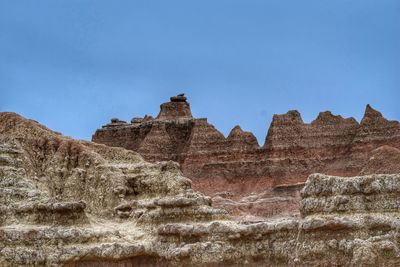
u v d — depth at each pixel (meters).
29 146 98.62
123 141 155.00
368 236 71.19
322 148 136.25
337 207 73.25
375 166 106.88
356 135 132.75
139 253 82.38
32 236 79.00
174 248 82.06
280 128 140.50
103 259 80.31
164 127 151.12
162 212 86.25
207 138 146.75
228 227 80.69
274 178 136.38
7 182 86.94
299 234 75.00
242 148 143.38
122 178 95.00
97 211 93.50
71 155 98.38
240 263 79.38
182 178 92.38
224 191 139.50
